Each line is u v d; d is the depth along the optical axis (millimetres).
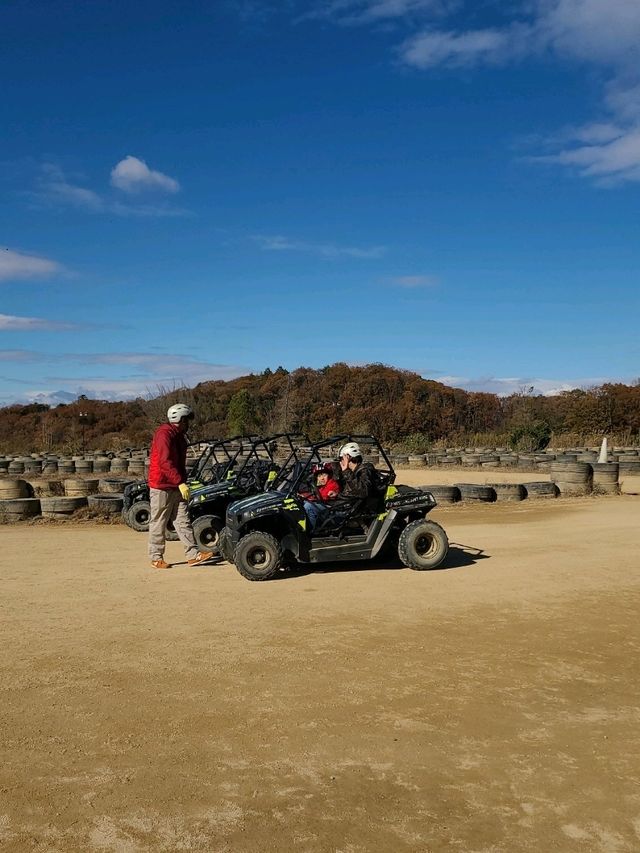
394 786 3518
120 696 4559
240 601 6895
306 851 2992
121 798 3369
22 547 10305
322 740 3980
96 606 6719
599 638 5805
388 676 4938
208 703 4453
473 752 3875
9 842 3021
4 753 3803
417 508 8297
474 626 6094
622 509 14039
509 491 15781
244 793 3430
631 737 4074
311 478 8375
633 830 3188
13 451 38906
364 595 7121
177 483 8617
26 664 5133
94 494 15766
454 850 3021
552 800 3418
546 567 8445
